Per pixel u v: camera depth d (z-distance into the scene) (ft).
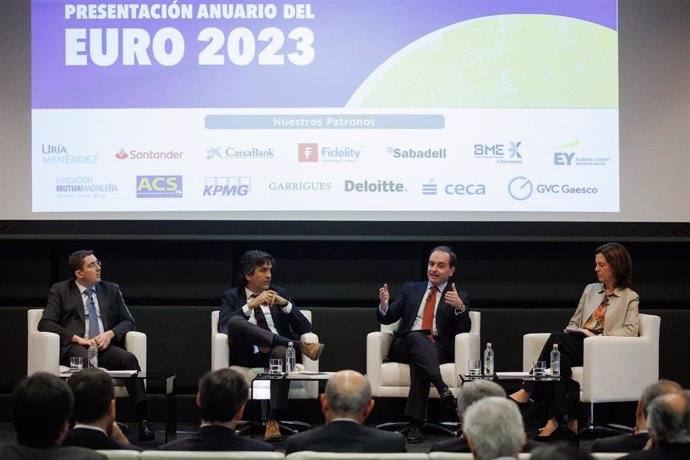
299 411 27.25
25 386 11.71
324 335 27.32
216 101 26.81
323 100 26.84
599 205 26.78
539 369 21.86
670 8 26.89
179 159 26.76
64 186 26.78
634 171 26.78
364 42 26.89
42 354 23.00
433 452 13.16
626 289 23.88
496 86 26.78
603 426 24.36
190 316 27.58
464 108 26.78
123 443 13.75
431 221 26.78
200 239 26.84
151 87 26.81
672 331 27.43
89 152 26.78
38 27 26.84
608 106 26.78
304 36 26.89
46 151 26.78
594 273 27.66
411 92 26.81
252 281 24.26
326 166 26.78
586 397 22.61
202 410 13.46
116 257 27.73
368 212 26.73
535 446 13.97
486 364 22.33
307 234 26.86
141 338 24.07
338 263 27.73
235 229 26.89
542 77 26.78
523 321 27.40
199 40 26.89
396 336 24.64
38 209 26.78
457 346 23.35
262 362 23.48
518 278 27.66
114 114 26.78
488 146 26.73
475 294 27.63
